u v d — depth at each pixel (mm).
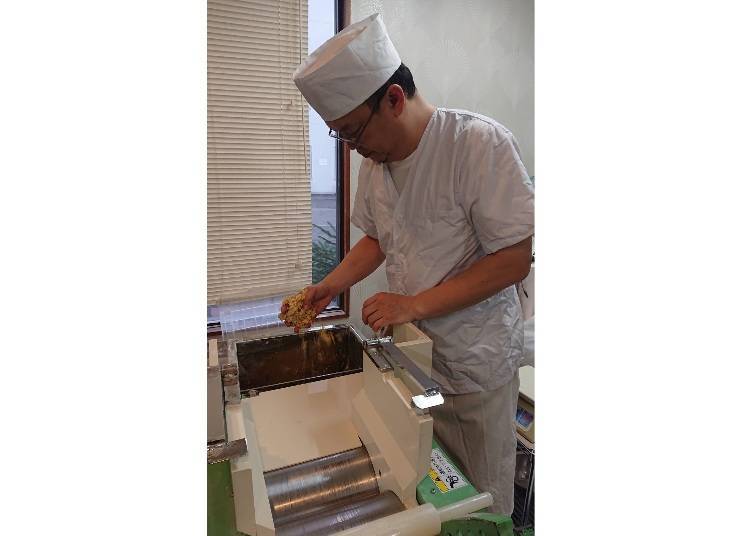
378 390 805
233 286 1652
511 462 1245
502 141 1042
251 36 1488
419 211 1151
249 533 537
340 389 951
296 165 1635
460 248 1154
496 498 1199
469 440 1237
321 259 1750
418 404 658
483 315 1166
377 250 1368
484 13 1511
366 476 786
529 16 1560
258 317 1618
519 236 1008
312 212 1697
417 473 662
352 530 574
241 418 649
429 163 1096
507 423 1235
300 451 848
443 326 1153
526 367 1420
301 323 1122
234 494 525
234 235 1623
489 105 1574
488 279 1037
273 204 1644
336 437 881
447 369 1189
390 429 755
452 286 1045
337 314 1638
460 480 707
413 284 1210
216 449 546
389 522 585
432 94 1502
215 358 808
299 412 923
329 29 1534
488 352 1172
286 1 1490
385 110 1012
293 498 733
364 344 875
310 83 957
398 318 1015
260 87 1535
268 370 971
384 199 1215
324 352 1004
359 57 931
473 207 1076
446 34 1483
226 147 1545
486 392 1196
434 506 636
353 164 1641
